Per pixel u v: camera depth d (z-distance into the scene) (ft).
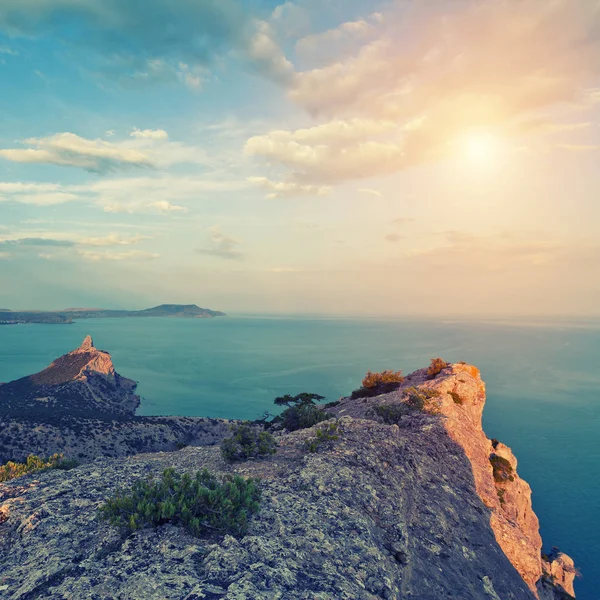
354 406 134.82
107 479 50.65
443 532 55.42
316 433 71.67
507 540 71.26
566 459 469.98
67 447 335.88
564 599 98.53
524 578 70.69
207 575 28.27
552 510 359.05
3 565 31.22
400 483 57.41
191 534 34.81
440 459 80.43
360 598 30.30
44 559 30.48
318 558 35.04
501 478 109.40
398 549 42.55
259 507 41.09
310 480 51.47
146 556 31.04
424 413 103.76
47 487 46.42
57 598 24.79
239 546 32.91
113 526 35.88
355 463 58.80
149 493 38.34
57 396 612.70
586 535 319.47
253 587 27.07
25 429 341.21
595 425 590.55
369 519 45.16
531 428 575.38
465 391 135.44
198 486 39.58
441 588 43.14
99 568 29.22
